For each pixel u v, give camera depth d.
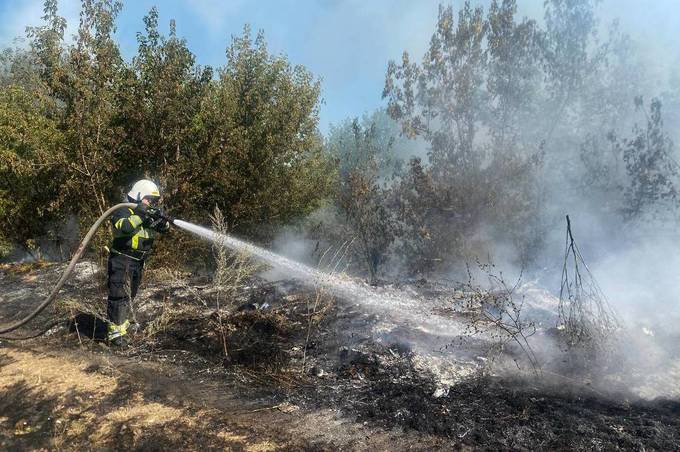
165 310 6.21
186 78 9.52
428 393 4.34
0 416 4.17
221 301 6.79
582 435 3.68
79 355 5.34
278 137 10.30
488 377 4.59
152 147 9.07
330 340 5.41
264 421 4.02
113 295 5.57
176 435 3.82
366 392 4.41
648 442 3.58
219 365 5.02
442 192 8.35
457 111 8.44
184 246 9.04
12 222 9.92
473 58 8.47
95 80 8.68
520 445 3.61
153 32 9.11
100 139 8.59
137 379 4.75
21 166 8.63
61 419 4.09
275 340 5.49
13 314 6.80
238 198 10.05
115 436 3.84
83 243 5.65
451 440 3.69
